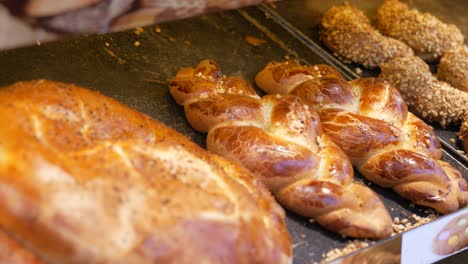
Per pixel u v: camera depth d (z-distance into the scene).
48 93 0.63
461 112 0.92
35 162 0.56
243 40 0.95
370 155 0.79
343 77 0.95
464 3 1.11
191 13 0.65
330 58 0.98
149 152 0.62
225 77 0.84
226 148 0.74
